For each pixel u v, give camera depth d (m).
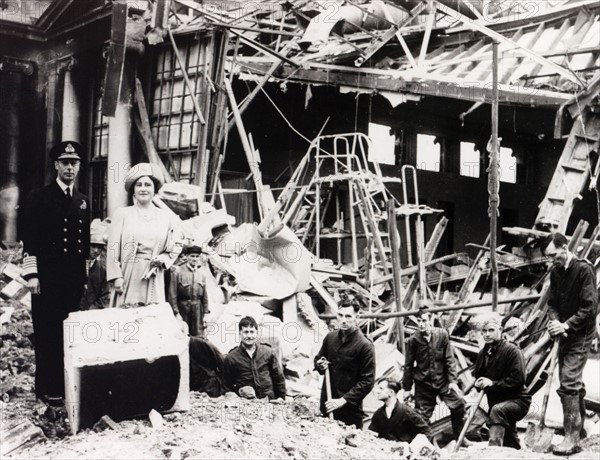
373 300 12.33
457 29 14.62
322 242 15.50
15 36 12.92
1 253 12.25
